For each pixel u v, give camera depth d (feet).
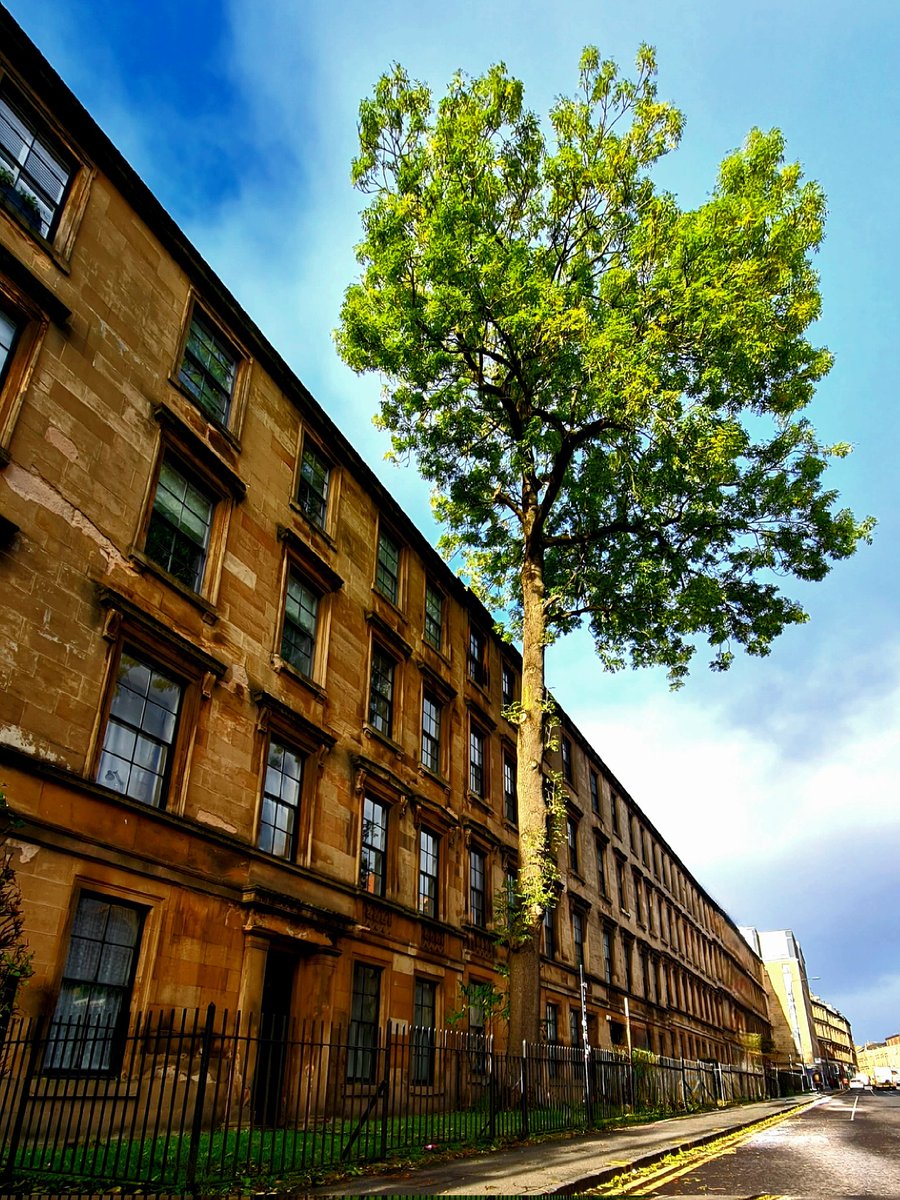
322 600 58.65
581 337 56.29
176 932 37.83
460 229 56.90
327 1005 46.91
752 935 339.16
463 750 76.69
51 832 32.65
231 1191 23.32
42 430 37.11
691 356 58.39
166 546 44.60
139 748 39.29
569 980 90.07
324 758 53.72
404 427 70.13
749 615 70.74
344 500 64.75
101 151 44.93
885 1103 114.52
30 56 41.04
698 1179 30.73
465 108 60.49
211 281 52.03
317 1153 31.81
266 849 47.16
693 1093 87.10
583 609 71.67
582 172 61.36
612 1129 49.98
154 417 44.75
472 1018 65.16
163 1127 34.55
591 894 105.91
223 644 46.37
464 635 83.76
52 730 34.06
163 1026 35.96
